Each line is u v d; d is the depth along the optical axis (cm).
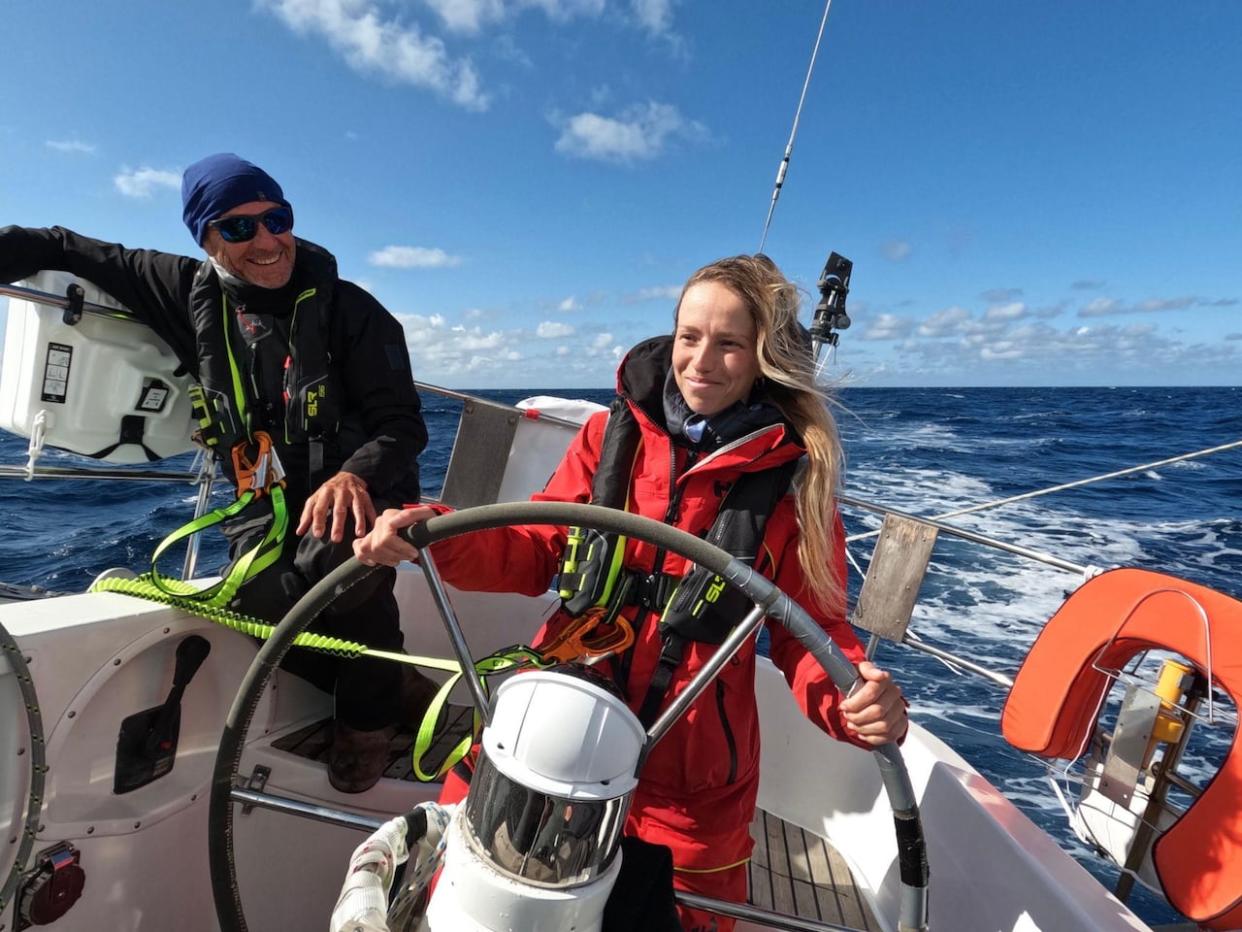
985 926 131
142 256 163
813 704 112
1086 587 177
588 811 70
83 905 124
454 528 85
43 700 114
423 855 87
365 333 159
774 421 119
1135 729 161
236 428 159
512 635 230
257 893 154
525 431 266
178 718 140
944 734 414
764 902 163
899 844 91
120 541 624
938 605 611
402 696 169
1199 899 128
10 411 160
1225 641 143
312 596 88
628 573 117
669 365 127
